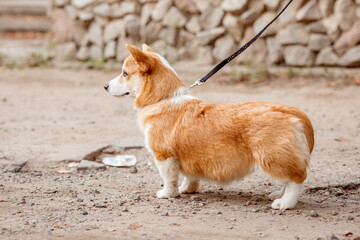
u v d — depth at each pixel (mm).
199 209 5219
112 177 6582
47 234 4484
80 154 7391
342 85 12594
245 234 4477
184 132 5191
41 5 21109
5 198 5562
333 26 13547
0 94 12625
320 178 6301
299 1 13758
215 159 5078
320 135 8602
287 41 14016
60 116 10383
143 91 5500
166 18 15133
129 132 8953
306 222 4770
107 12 15555
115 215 5031
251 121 4918
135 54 5281
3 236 4422
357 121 9570
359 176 6355
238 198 5645
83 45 16094
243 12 14391
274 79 13547
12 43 18484
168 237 4414
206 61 14859
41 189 5949
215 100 11570
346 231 4527
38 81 14188
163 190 5648
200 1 14828
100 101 11938
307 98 11617
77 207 5277
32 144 7992
